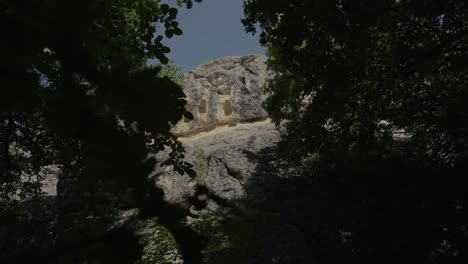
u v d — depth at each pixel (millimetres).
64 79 1248
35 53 1221
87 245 1395
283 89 11766
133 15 8148
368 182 8781
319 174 14477
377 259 7926
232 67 23453
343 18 8344
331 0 8078
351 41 8617
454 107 9000
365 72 10102
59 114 1220
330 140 11266
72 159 13219
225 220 14516
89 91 1265
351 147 11359
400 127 10930
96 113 1253
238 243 12445
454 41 9242
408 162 8930
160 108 1286
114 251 1329
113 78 1264
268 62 11898
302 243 12672
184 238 1382
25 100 1202
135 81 1278
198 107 22359
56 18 1172
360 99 10672
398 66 9609
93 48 1266
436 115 10414
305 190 14477
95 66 1266
